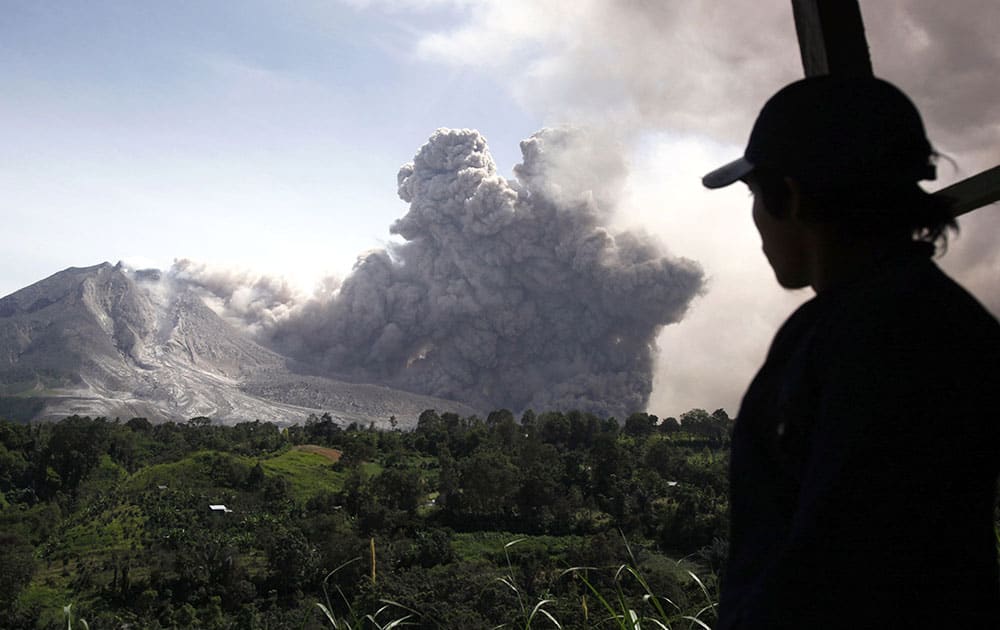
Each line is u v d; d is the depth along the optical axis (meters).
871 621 0.91
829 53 1.88
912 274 1.04
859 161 1.07
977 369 0.97
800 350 1.09
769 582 0.97
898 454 0.93
